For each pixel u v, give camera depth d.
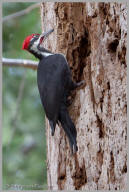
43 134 17.92
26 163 17.78
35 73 17.81
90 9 10.17
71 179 10.41
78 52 10.67
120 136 9.36
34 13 17.12
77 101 10.31
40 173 17.34
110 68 9.66
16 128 18.19
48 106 9.83
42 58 10.91
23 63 14.08
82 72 10.60
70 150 10.47
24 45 11.27
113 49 9.77
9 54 16.67
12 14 16.64
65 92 10.28
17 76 18.20
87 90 10.09
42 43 11.52
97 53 9.88
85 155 10.04
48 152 11.53
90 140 9.95
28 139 18.20
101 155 9.76
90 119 9.96
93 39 9.99
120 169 9.32
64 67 10.26
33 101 18.45
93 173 9.86
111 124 9.53
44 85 10.04
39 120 18.34
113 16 9.70
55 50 11.12
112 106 9.54
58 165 10.82
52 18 11.16
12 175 17.25
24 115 18.39
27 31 16.81
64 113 9.99
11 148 17.83
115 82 9.54
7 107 18.27
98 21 9.94
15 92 18.36
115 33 9.69
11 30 16.98
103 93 9.74
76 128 10.29
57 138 10.88
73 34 10.73
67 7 10.77
